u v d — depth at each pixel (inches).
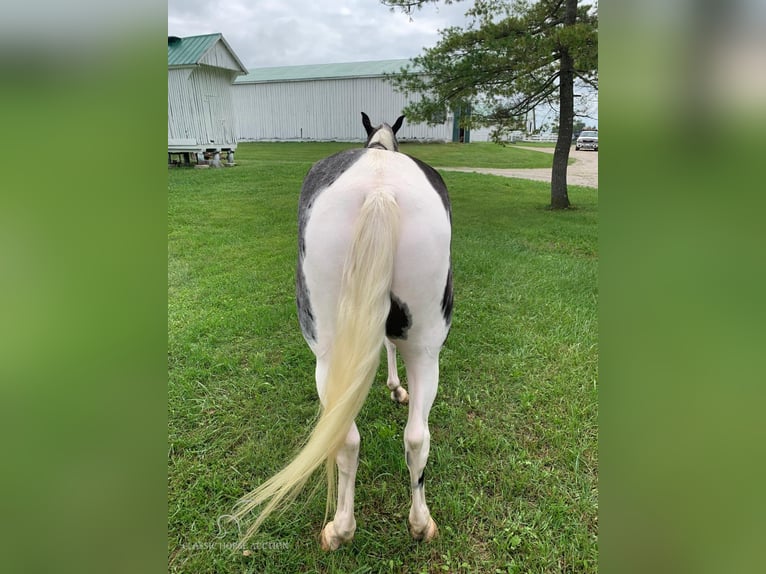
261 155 665.6
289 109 888.9
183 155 547.5
